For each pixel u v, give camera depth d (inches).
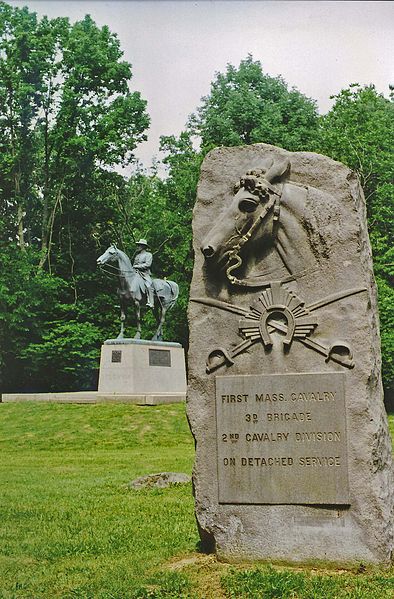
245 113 1699.1
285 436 315.0
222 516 320.8
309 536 308.0
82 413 1082.1
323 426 310.5
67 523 415.2
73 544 364.2
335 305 317.1
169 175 1968.5
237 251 330.3
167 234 1875.0
